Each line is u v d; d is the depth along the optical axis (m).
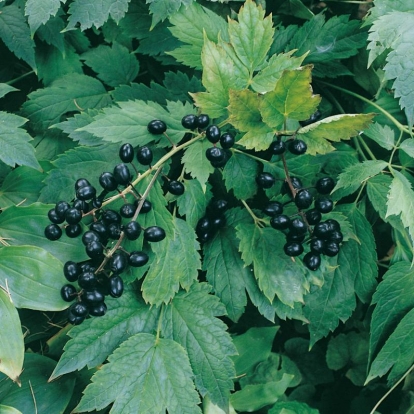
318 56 0.60
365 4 0.63
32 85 0.63
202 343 0.57
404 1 0.58
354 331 0.66
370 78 0.62
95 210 0.55
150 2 0.57
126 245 0.55
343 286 0.60
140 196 0.55
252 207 0.59
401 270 0.60
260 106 0.53
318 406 0.67
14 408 0.55
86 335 0.56
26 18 0.59
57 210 0.54
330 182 0.57
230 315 0.58
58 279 0.55
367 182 0.60
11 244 0.56
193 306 0.57
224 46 0.55
